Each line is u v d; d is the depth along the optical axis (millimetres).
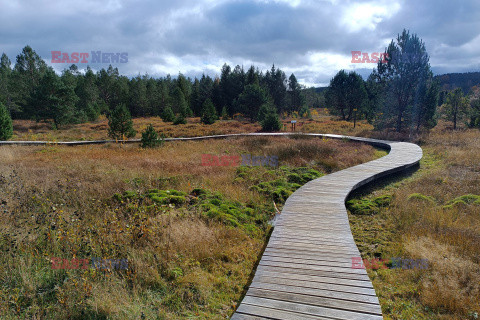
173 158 13734
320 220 6242
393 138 20594
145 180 9133
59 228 5141
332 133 26531
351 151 15734
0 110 21656
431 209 6832
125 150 16547
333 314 3230
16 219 5863
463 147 15000
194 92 62625
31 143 19594
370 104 30141
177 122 35531
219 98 61781
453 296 3805
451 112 30062
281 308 3346
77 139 23438
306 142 18141
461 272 4293
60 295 3715
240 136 23891
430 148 16578
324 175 10734
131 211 6336
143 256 4645
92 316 3459
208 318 3486
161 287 4035
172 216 6195
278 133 25453
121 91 56875
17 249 4641
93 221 5906
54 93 35281
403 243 5406
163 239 5180
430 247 5125
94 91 51344
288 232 5629
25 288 3881
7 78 47344
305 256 4645
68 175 9719
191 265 4598
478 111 27219
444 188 8742
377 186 10062
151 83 65188
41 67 49031
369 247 5648
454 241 5277
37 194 7258
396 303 3916
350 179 9602
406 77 22188
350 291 3668
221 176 10000
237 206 7508
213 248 5102
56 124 35000
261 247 5465
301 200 7625
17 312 3443
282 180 9906
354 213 7539
